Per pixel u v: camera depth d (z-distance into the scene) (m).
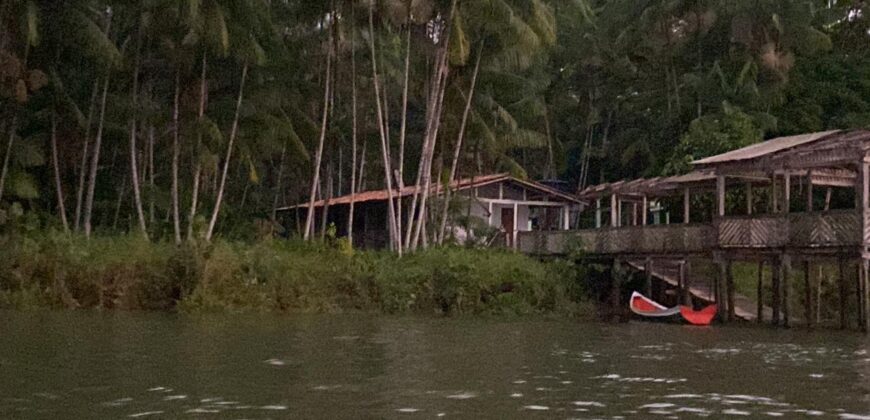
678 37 40.25
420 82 34.66
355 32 32.44
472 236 36.84
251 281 25.91
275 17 33.62
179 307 24.75
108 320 21.55
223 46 26.80
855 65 38.06
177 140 29.31
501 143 34.56
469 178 39.03
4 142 28.58
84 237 27.05
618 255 29.55
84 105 30.42
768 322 25.59
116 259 25.47
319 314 25.94
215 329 19.94
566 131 50.06
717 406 11.08
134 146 29.52
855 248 21.48
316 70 35.44
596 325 24.98
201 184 35.72
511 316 27.83
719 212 25.28
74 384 11.91
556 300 29.28
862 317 22.19
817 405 11.23
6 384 11.86
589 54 44.81
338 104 38.72
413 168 42.91
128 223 32.56
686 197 29.95
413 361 15.07
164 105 32.53
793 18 36.78
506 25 28.66
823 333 22.28
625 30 42.34
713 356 16.66
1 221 26.61
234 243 28.64
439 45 30.38
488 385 12.47
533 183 38.31
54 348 15.71
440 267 28.52
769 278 31.72
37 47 27.91
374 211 39.97
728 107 35.66
